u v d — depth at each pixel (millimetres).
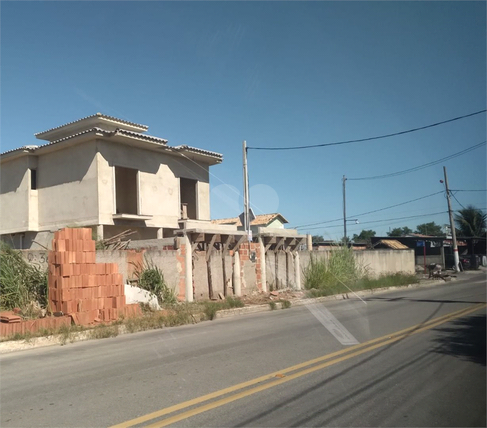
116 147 21406
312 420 4871
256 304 15852
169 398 5652
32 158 23094
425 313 13102
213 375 6699
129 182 22844
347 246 24297
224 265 17672
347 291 19828
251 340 9531
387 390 5867
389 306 15031
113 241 18000
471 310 13711
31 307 11844
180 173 24391
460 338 9203
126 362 7773
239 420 4887
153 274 14992
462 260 46219
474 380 6277
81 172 21219
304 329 10773
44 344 9656
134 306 12555
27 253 13297
